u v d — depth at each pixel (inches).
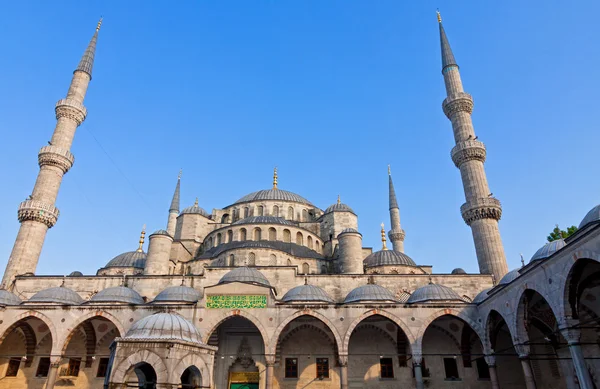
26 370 1432.1
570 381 1195.9
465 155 1879.9
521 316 1052.5
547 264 908.6
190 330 630.5
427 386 1371.8
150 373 670.5
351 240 1702.8
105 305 1295.5
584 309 1127.0
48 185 1857.8
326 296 1360.7
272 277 1555.1
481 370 1396.4
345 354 1213.1
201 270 1737.2
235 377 1378.0
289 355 1417.3
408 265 1777.8
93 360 1427.2
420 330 1239.5
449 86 2085.4
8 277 1637.6
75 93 2086.6
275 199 2222.0
